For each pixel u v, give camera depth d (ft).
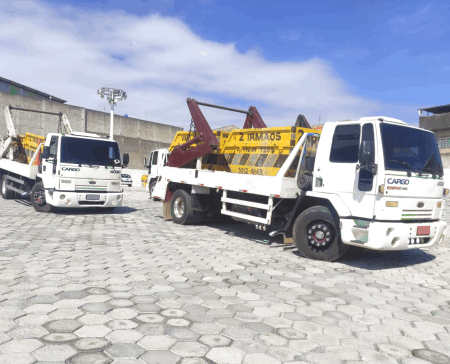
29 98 112.27
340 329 11.80
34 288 14.44
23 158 47.85
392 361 9.83
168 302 13.51
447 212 38.42
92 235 26.66
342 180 20.24
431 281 18.19
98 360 9.16
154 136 150.61
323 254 21.52
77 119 123.85
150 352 9.68
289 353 9.99
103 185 38.29
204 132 31.53
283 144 25.38
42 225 30.25
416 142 20.48
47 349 9.64
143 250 22.26
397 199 18.98
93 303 13.05
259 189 24.97
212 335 10.87
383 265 21.20
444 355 10.30
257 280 16.97
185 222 33.60
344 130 20.66
